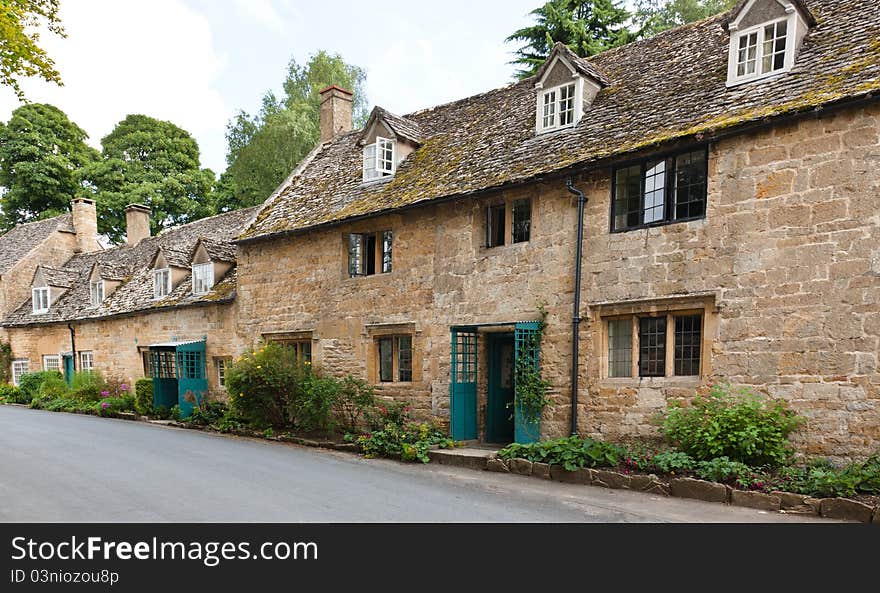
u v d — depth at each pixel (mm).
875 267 6988
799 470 7020
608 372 9375
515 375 10016
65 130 37344
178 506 6695
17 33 8578
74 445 11234
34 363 25281
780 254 7668
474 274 11102
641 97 10266
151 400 17922
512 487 7777
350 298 13352
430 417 11680
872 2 8828
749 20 8805
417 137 14125
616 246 9195
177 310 18422
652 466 7742
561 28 21578
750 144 7977
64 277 26094
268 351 13703
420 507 6715
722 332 8078
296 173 17219
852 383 7066
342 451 11133
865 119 7148
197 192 36656
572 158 9586
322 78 32312
